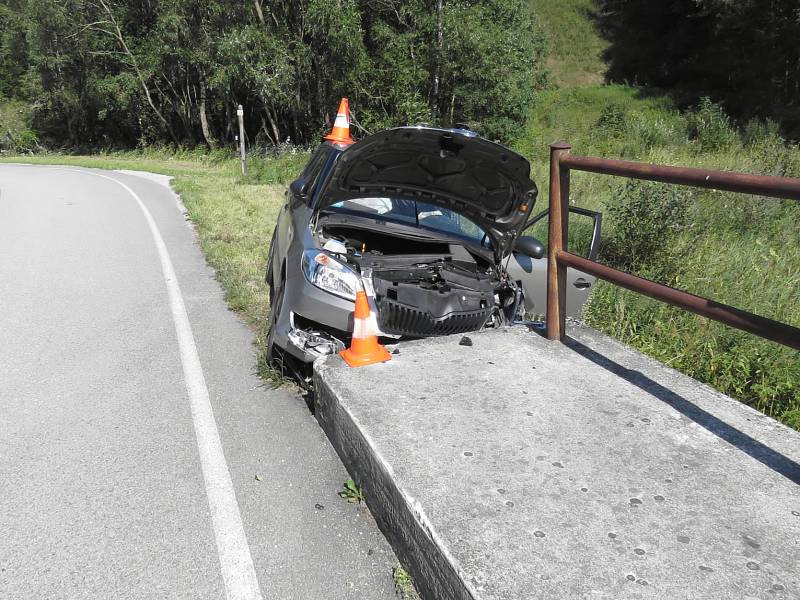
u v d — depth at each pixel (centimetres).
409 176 472
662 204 754
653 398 366
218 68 2716
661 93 3178
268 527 317
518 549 250
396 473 296
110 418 427
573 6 4584
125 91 3612
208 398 457
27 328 604
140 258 885
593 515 270
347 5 2381
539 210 952
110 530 314
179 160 3222
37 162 3136
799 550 251
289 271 463
